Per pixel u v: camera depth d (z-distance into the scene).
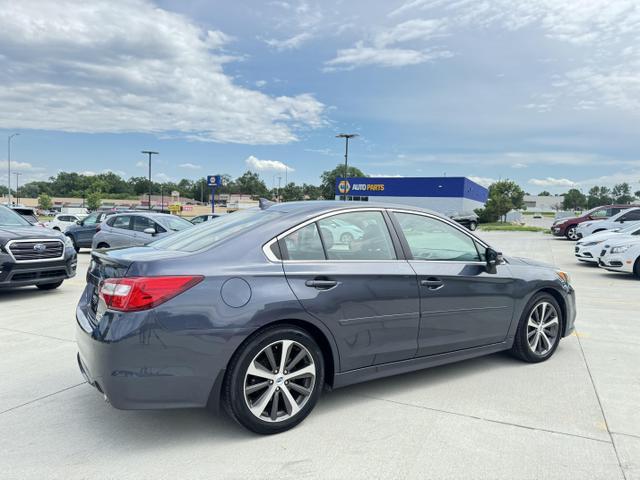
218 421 3.32
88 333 2.94
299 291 3.14
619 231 13.13
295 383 3.22
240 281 3.00
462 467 2.72
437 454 2.86
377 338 3.49
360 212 3.70
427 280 3.74
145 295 2.77
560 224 22.81
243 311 2.94
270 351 3.08
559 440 3.03
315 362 3.23
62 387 3.94
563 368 4.40
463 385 3.97
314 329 3.27
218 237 3.35
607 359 4.66
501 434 3.11
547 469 2.70
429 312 3.75
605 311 7.02
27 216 10.71
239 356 2.95
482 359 4.66
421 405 3.57
